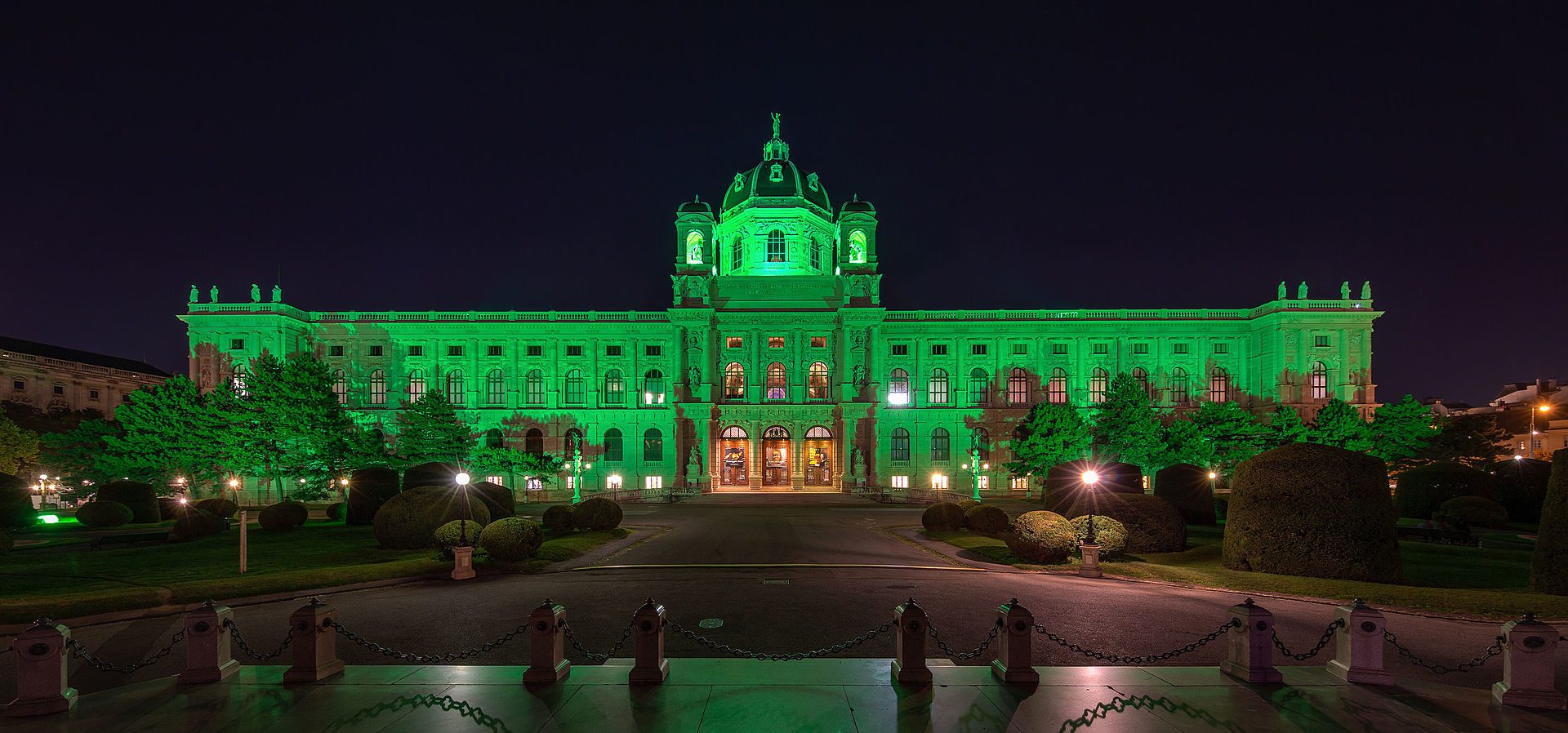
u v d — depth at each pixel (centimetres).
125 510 4334
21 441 5641
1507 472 4038
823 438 7750
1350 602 1962
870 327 7600
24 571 2484
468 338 7750
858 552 3114
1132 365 7719
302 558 2836
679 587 2255
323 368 6241
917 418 7738
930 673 1198
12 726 1027
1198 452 6462
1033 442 6531
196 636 1210
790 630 1698
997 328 7750
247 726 1027
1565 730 1016
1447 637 1611
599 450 7719
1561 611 1734
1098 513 3017
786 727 1016
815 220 8231
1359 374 7250
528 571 2555
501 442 7681
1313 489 2320
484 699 1128
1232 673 1233
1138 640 1590
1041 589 2216
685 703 1109
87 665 1430
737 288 7944
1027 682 1187
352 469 6050
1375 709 1088
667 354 7838
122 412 5778
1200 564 2631
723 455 7750
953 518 3722
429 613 1875
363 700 1125
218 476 6184
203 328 7181
